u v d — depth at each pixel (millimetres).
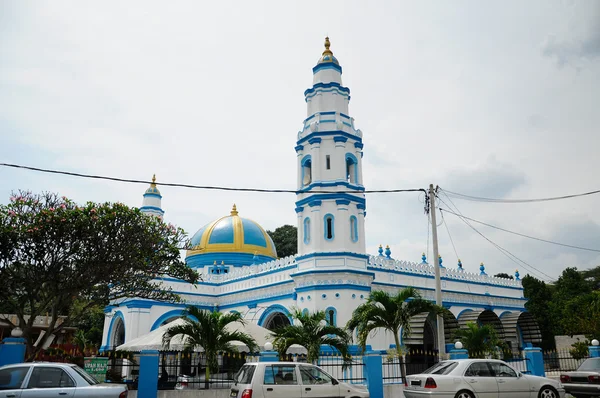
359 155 34656
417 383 16797
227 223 47438
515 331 41156
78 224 19359
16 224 19359
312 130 33812
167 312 37906
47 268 19797
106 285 21625
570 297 56094
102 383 14023
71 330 41969
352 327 22531
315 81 36000
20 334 17156
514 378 17031
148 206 47031
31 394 12867
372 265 34188
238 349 23062
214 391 19125
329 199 32375
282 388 15117
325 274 30594
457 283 39938
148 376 17594
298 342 21219
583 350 35188
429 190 23703
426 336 37031
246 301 37656
